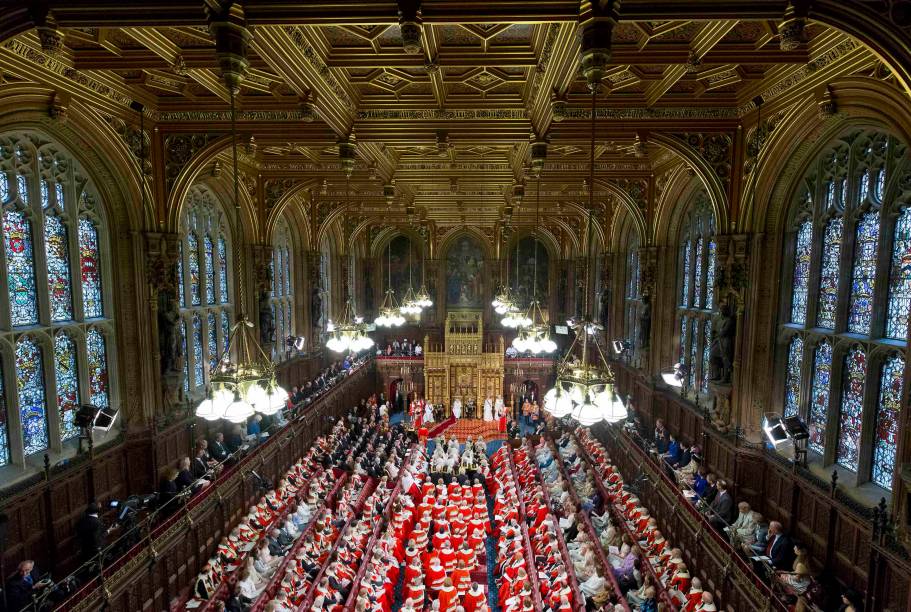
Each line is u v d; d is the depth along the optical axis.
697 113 14.80
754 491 15.20
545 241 43.91
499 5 7.25
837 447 13.07
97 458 14.53
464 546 18.11
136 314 16.08
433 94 13.56
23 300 13.22
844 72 10.80
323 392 28.97
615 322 29.83
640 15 7.22
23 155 13.09
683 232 22.27
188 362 20.27
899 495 9.41
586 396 8.18
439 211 36.97
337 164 22.66
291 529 18.22
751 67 12.59
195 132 15.83
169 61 11.29
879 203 11.70
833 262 13.31
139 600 12.70
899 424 9.48
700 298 20.50
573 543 17.67
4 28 7.26
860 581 11.10
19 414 12.77
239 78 7.46
